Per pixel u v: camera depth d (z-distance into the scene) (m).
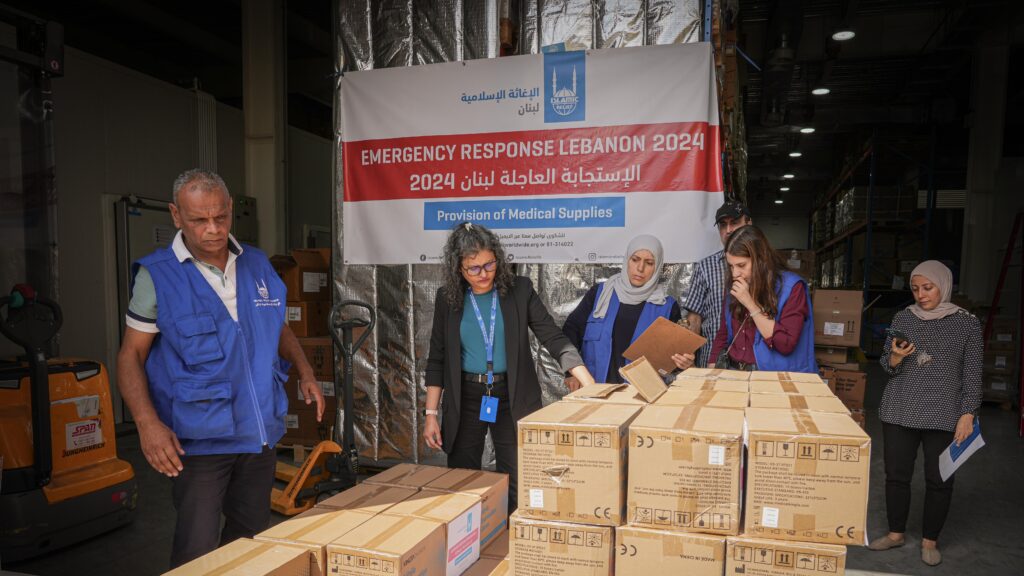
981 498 3.72
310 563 1.27
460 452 2.30
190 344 1.71
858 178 12.16
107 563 2.82
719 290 2.74
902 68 9.93
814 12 8.31
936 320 2.74
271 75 6.32
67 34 8.25
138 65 9.27
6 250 3.46
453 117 3.41
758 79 9.98
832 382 3.76
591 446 1.17
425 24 3.54
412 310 3.59
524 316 2.26
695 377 1.76
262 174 6.38
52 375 2.98
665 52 3.10
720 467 1.11
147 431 1.64
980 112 8.79
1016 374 6.40
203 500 1.78
